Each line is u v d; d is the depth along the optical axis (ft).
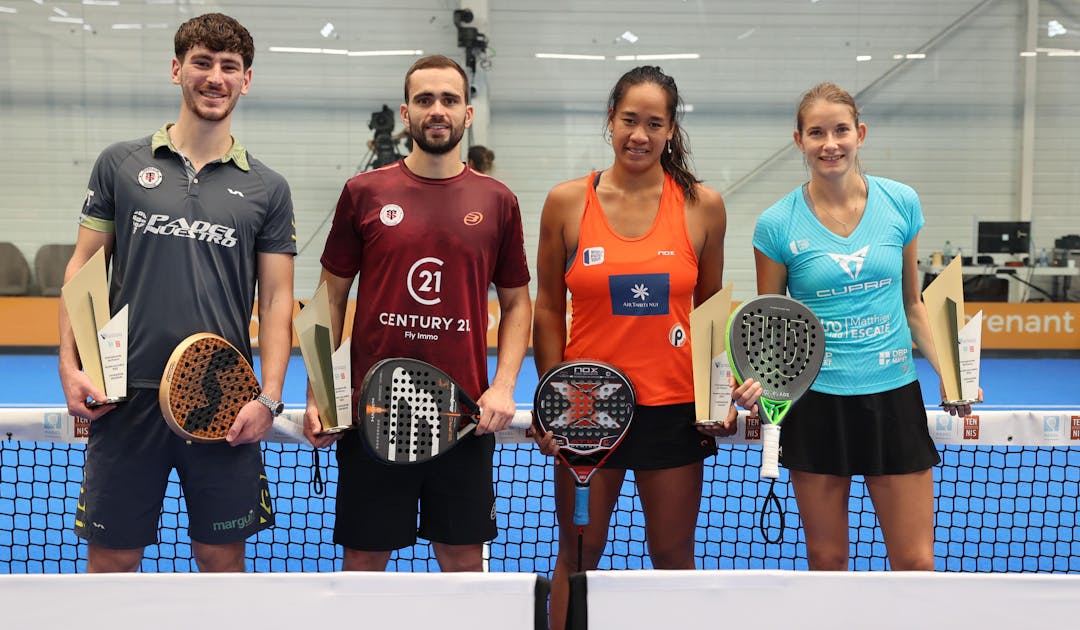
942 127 40.14
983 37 39.63
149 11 39.47
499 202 8.63
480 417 7.91
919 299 9.27
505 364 8.61
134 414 8.05
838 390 8.55
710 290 9.41
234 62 8.11
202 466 8.13
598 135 40.42
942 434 9.00
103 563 8.28
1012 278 38.81
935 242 40.60
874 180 8.91
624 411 7.44
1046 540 12.80
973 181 40.29
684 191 9.04
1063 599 5.19
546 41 40.01
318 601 5.27
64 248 39.34
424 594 5.27
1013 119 39.93
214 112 8.04
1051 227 40.32
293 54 39.93
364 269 8.55
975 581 5.22
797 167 40.32
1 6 38.75
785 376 7.10
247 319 8.48
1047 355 37.88
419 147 8.38
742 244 40.86
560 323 9.41
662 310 8.76
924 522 8.69
